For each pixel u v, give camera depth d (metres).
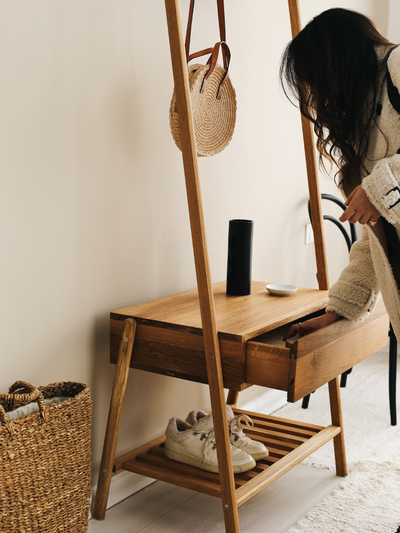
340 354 1.27
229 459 1.20
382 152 1.11
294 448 1.49
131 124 1.45
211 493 1.27
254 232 2.01
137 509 1.45
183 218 1.67
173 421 1.46
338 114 1.11
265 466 1.40
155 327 1.30
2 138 1.15
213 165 1.77
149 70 1.49
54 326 1.31
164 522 1.39
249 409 2.03
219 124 1.57
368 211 1.08
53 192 1.27
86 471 1.15
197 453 1.37
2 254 1.18
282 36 2.04
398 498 1.51
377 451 1.80
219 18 1.51
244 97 1.88
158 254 1.59
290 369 1.09
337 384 1.60
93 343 1.41
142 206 1.52
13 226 1.19
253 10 1.88
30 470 1.01
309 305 1.43
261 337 1.38
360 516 1.42
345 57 1.07
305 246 2.35
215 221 1.80
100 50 1.34
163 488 1.57
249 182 1.95
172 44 1.13
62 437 1.07
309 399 2.18
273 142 2.05
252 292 1.60
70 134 1.29
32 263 1.24
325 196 2.15
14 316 1.21
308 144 1.61
